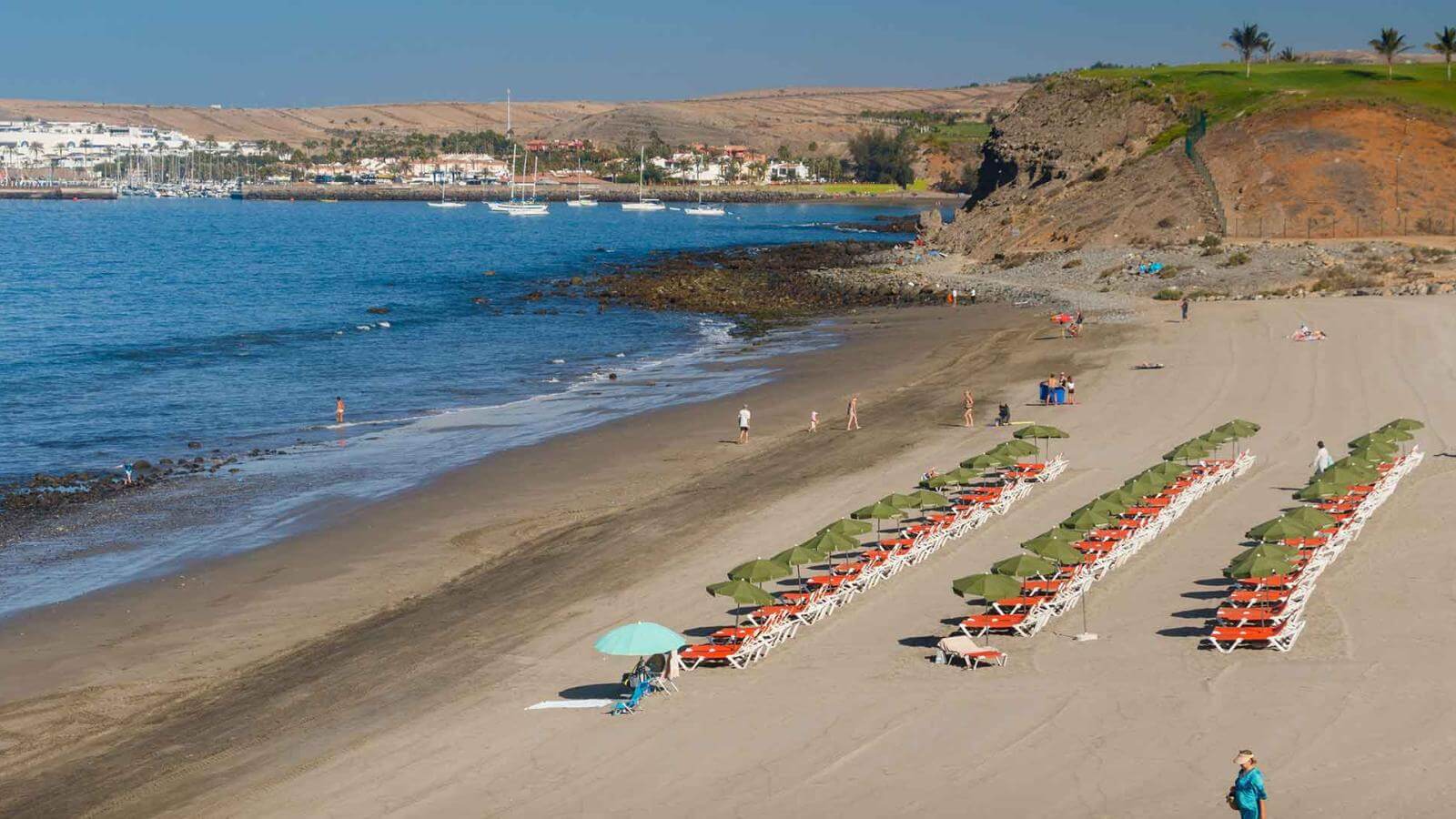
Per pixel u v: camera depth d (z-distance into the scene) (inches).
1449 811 814.5
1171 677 1058.7
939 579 1385.3
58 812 957.2
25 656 1294.3
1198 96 6102.4
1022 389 2488.9
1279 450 1893.5
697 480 1897.1
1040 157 6338.6
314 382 2970.0
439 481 1947.6
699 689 1109.7
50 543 1678.2
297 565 1567.4
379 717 1096.2
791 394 2591.0
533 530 1681.8
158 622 1384.1
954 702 1039.0
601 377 2930.6
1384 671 1035.3
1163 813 842.8
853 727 1003.9
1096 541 1439.5
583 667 1181.7
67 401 2753.4
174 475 2046.0
